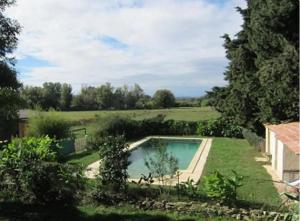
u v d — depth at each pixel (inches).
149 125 1528.1
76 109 3467.0
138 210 468.1
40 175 496.4
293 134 690.8
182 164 971.9
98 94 3609.7
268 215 430.0
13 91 546.0
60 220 442.9
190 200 478.9
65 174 520.7
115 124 1402.6
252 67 1022.4
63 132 1107.9
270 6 863.7
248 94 984.3
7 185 519.8
